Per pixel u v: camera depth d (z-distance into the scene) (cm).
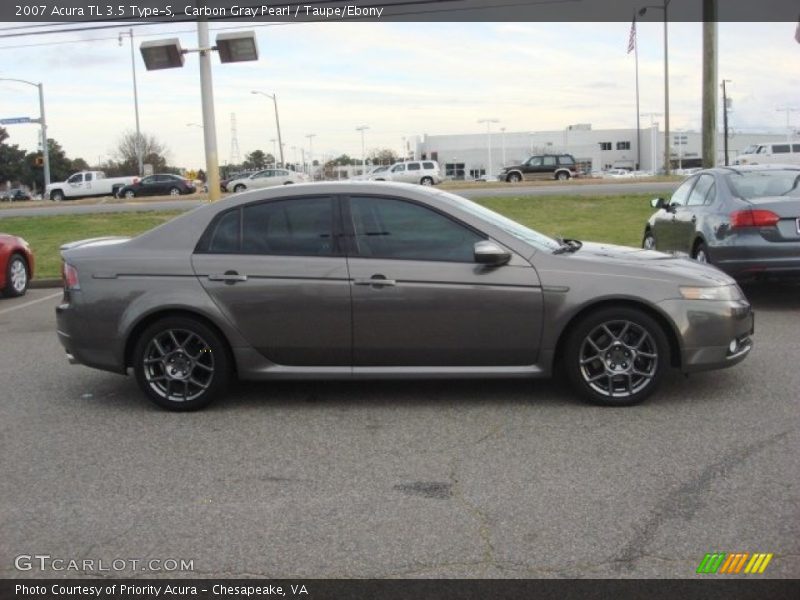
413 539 374
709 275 573
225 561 358
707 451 476
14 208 3291
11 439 536
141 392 650
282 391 636
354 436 523
